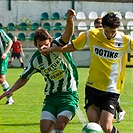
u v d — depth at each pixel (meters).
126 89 34.41
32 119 20.64
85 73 50.94
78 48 12.72
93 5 71.50
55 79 12.83
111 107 12.31
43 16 69.94
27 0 70.31
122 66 12.83
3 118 20.94
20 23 70.12
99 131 10.64
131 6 72.06
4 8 70.06
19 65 63.56
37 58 12.89
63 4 70.62
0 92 32.81
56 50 12.52
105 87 12.59
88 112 12.62
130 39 12.76
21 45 60.06
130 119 20.70
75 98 12.97
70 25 12.52
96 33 12.74
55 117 12.64
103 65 12.62
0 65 24.27
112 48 12.59
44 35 12.55
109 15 12.39
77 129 18.27
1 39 23.42
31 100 27.50
